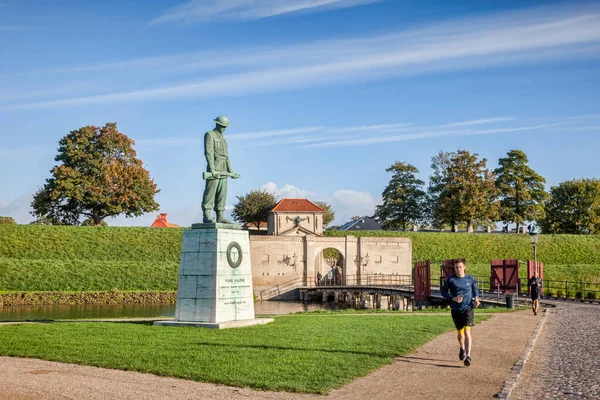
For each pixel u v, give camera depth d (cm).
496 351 1731
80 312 4922
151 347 1655
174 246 8088
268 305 6469
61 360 1477
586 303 4366
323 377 1277
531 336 2119
